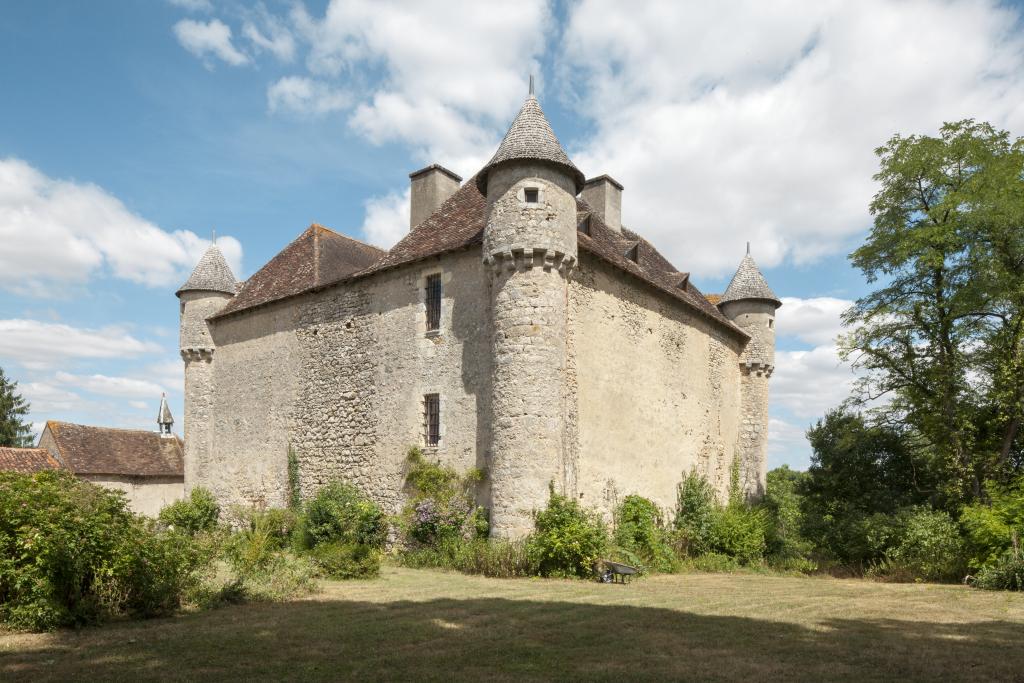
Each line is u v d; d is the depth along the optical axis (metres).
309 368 20.25
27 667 6.33
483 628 8.40
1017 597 12.02
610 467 16.91
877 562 17.94
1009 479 16.75
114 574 8.59
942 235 17.06
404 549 16.36
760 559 18.81
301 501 19.69
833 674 6.46
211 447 22.83
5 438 40.03
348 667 6.48
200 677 6.08
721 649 7.47
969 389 17.58
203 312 23.67
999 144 17.61
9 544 7.98
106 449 33.34
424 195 21.64
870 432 19.45
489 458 15.27
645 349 18.97
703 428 21.66
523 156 15.11
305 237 23.72
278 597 10.45
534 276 15.02
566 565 13.69
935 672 6.58
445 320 17.02
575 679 6.17
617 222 23.17
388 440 17.72
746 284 25.12
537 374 14.64
